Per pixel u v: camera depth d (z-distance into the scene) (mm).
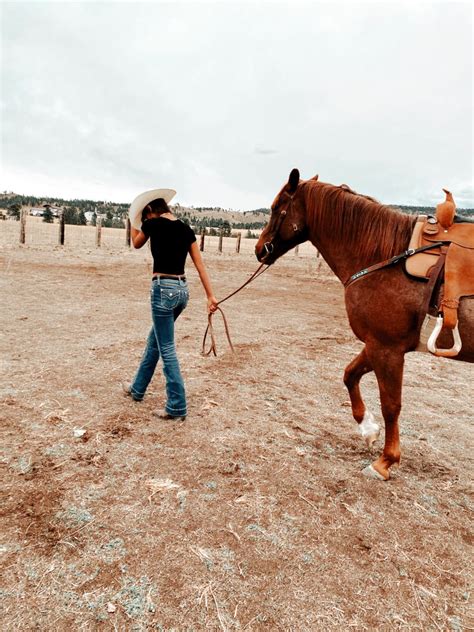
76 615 1817
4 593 1890
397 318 2764
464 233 2676
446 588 2129
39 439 3223
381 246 2885
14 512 2406
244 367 5371
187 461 3088
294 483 2926
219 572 2098
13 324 6488
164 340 3584
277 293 11844
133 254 17891
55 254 15805
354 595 2035
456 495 2973
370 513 2680
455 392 5098
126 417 3705
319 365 5699
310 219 3248
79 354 5293
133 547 2219
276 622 1858
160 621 1822
